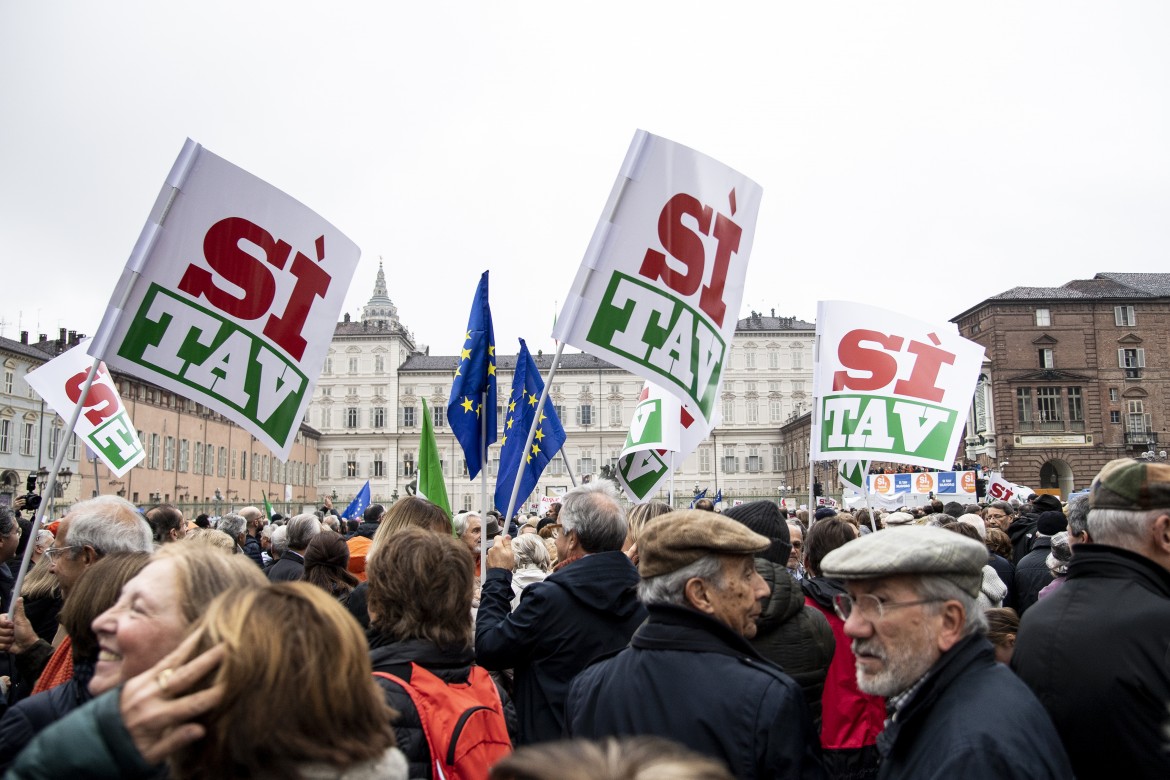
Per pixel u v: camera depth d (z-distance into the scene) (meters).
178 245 5.09
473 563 3.86
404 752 3.28
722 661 3.09
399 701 3.37
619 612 4.30
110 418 10.12
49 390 10.01
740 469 88.38
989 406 65.25
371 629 3.98
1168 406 65.12
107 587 3.28
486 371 7.39
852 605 2.83
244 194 5.22
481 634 4.48
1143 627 2.92
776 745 2.90
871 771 4.25
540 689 4.25
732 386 89.31
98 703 1.88
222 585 2.50
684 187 5.62
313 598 2.08
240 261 5.20
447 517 4.99
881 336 8.10
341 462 89.44
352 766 1.96
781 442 88.75
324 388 89.75
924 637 2.67
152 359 5.03
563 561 4.72
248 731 1.87
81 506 4.49
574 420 89.75
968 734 2.42
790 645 4.07
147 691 1.86
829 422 8.01
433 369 89.69
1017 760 2.35
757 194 5.96
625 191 5.53
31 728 3.14
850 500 28.16
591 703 3.28
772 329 89.94
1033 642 3.15
